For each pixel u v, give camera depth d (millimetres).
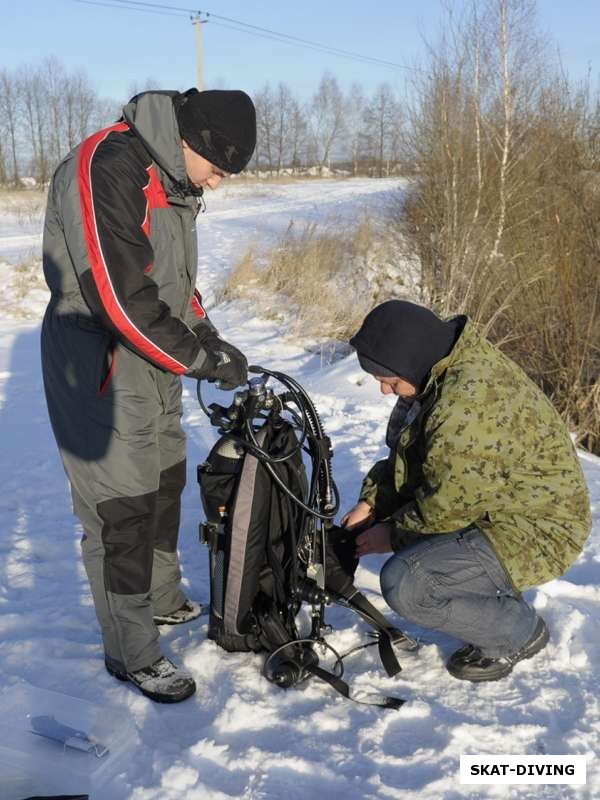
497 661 2906
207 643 3088
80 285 2541
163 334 2596
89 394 2672
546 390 7887
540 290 8125
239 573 2865
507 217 9812
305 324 10008
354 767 2480
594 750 2537
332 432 5910
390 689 2867
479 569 2742
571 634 3111
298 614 3293
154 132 2568
